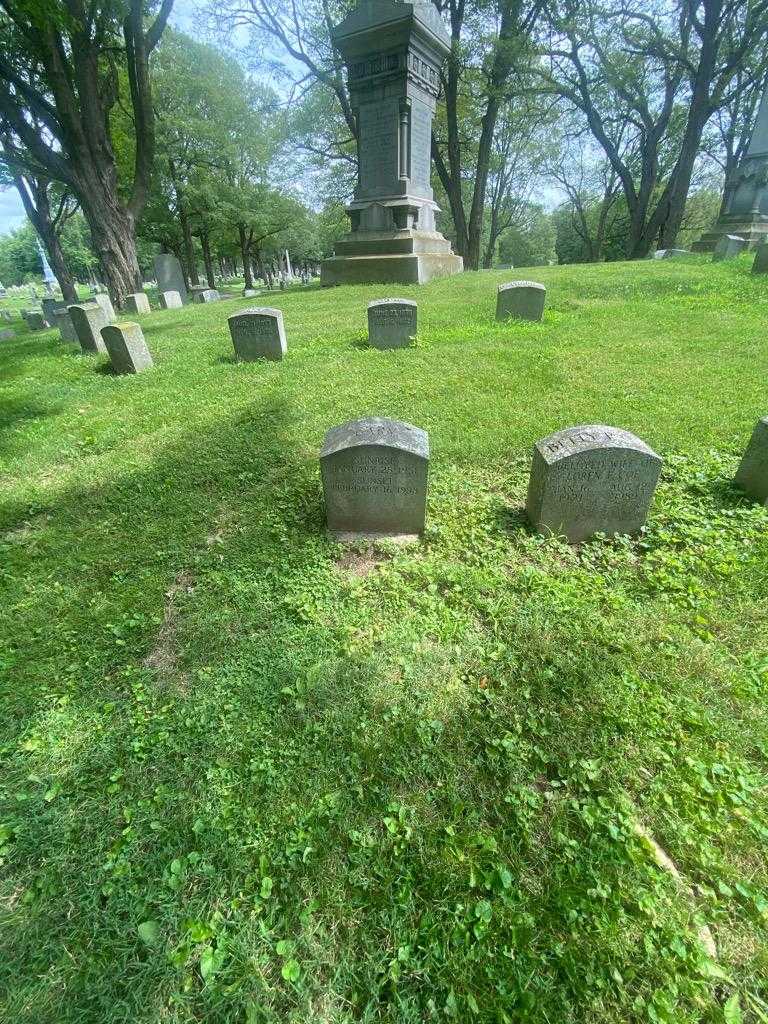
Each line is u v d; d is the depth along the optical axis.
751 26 21.59
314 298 14.57
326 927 1.86
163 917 1.89
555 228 63.06
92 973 1.77
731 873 1.96
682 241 53.12
